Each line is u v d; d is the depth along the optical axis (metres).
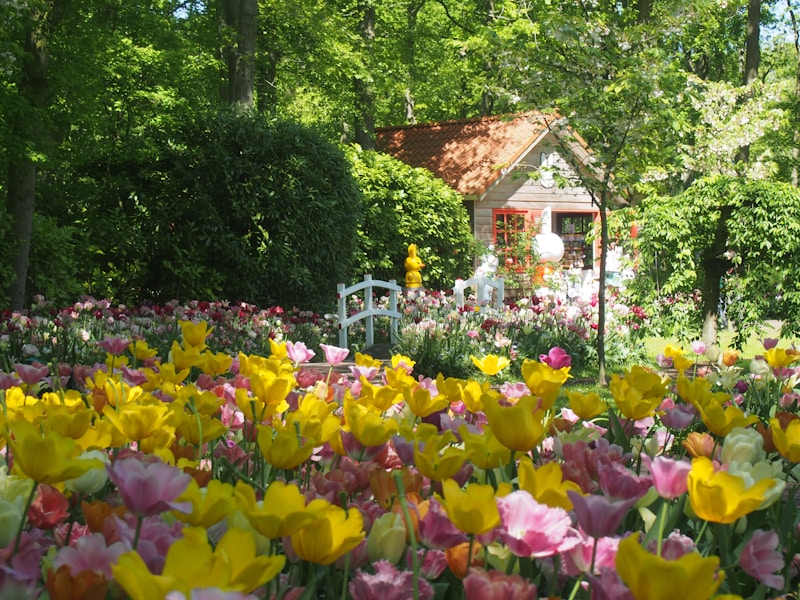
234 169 16.14
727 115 23.05
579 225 29.03
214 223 16.02
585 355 12.39
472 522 1.23
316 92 28.50
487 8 29.94
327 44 24.59
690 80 11.05
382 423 1.81
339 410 2.59
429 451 1.71
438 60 32.25
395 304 14.20
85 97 14.03
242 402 2.20
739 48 34.44
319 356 12.34
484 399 1.75
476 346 11.28
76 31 13.35
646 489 1.48
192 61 18.56
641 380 2.49
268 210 16.11
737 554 1.69
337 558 1.26
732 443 1.85
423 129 29.77
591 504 1.20
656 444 2.30
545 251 25.14
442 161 27.59
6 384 2.62
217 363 2.76
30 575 1.17
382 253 21.16
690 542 1.50
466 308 12.67
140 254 16.42
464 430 1.69
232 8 20.45
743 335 13.59
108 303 9.95
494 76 11.43
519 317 13.03
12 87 12.91
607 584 1.14
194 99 18.39
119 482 1.18
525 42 11.16
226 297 16.33
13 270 12.60
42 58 12.77
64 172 17.16
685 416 2.37
